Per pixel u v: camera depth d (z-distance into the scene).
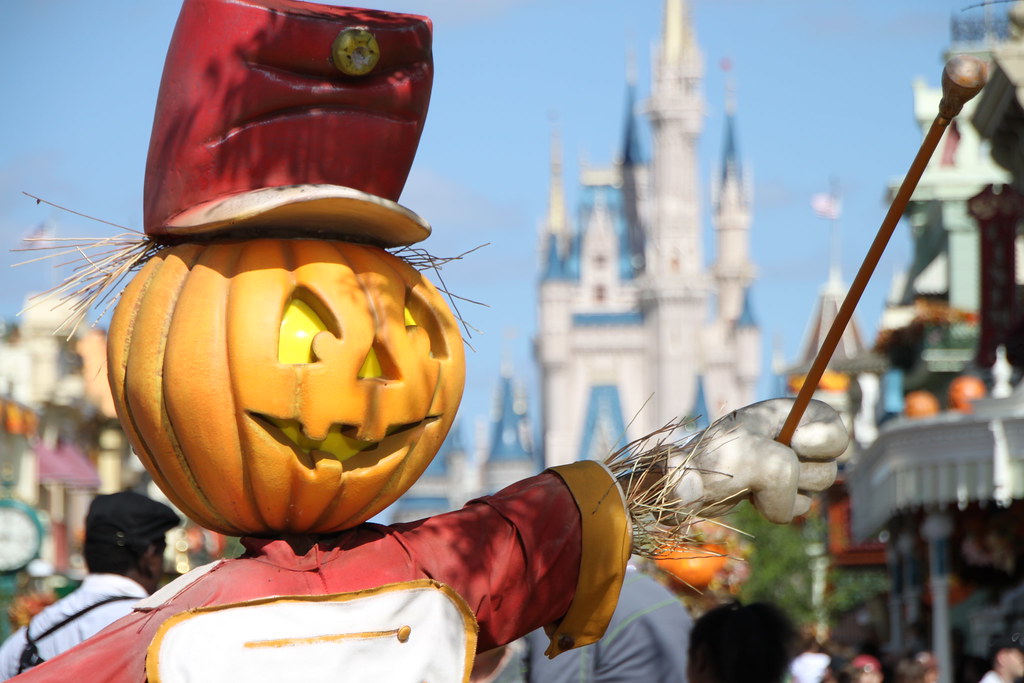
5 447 38.19
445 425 5.35
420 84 5.34
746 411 5.93
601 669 7.93
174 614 5.00
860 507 32.38
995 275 25.22
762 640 6.85
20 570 26.08
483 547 5.38
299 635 4.90
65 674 4.98
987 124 27.03
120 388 5.19
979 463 22.11
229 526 5.21
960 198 40.69
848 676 15.10
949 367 38.03
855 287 5.40
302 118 5.17
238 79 5.12
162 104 5.24
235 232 5.14
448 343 5.36
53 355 43.84
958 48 34.12
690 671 7.02
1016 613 24.44
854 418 48.34
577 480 5.60
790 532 47.84
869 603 45.50
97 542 7.79
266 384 4.89
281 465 4.98
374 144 5.25
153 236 5.34
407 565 5.24
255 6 5.14
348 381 4.95
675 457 5.79
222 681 4.80
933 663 15.90
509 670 8.75
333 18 5.25
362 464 5.13
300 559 5.15
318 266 5.06
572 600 5.52
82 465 45.03
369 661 4.95
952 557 24.44
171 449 5.09
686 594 10.92
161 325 5.06
